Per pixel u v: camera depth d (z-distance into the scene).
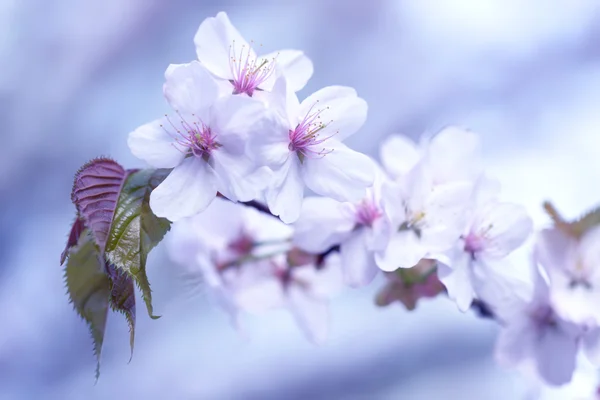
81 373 1.04
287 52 0.45
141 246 0.43
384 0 1.17
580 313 0.48
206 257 0.50
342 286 0.51
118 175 0.44
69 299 0.44
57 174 1.13
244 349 1.01
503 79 1.15
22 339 1.05
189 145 0.43
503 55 1.16
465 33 1.17
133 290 0.42
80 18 1.16
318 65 1.16
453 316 1.02
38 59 1.15
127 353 1.02
